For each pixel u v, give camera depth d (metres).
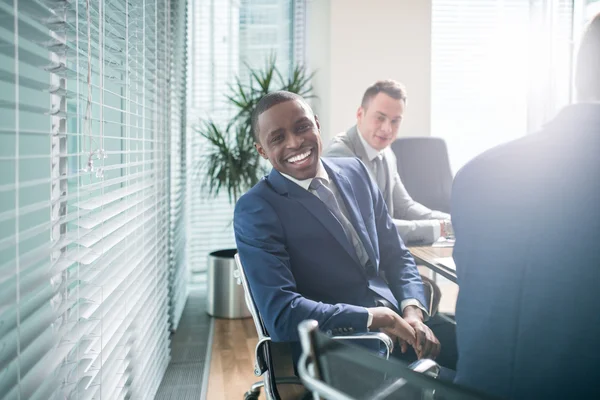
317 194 1.53
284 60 3.94
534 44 3.93
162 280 2.53
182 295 3.54
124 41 1.69
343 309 1.34
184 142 3.56
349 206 1.59
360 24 3.68
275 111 1.47
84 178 1.67
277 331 1.33
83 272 1.28
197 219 3.97
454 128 4.03
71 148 1.79
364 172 1.74
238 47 3.89
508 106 4.04
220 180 3.45
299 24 3.92
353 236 1.57
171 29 2.95
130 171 2.12
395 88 2.44
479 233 0.79
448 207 3.21
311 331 0.70
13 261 0.89
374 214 1.71
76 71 1.18
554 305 0.73
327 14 3.72
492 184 0.77
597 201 0.70
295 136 1.47
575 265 0.72
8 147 1.09
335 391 0.66
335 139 2.53
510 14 3.97
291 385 1.37
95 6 1.37
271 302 1.33
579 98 0.85
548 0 3.84
